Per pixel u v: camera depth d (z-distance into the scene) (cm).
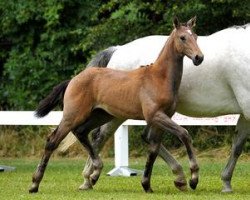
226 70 1297
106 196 1251
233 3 2239
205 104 1324
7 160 2212
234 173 1734
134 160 2180
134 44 1393
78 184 1470
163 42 1370
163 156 1340
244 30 1305
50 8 2478
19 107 2530
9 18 2539
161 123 1252
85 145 1345
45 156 1310
